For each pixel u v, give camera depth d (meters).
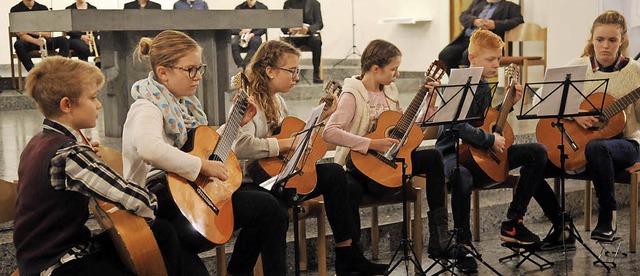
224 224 2.90
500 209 4.84
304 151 3.28
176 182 2.84
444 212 3.83
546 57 7.80
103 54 5.66
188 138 3.00
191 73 2.98
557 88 3.71
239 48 8.92
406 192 3.84
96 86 2.65
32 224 2.56
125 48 5.58
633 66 4.38
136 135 2.82
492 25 7.73
